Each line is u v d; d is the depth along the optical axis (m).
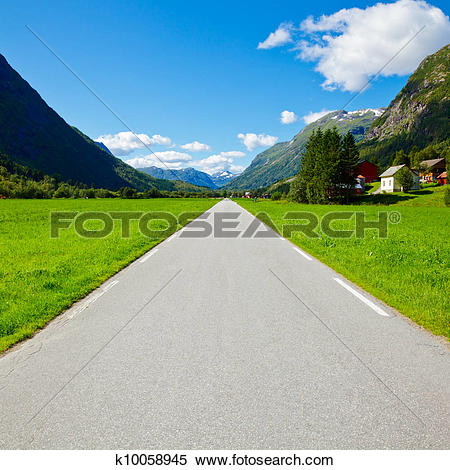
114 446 2.24
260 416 2.48
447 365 3.23
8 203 49.22
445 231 15.36
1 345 3.76
